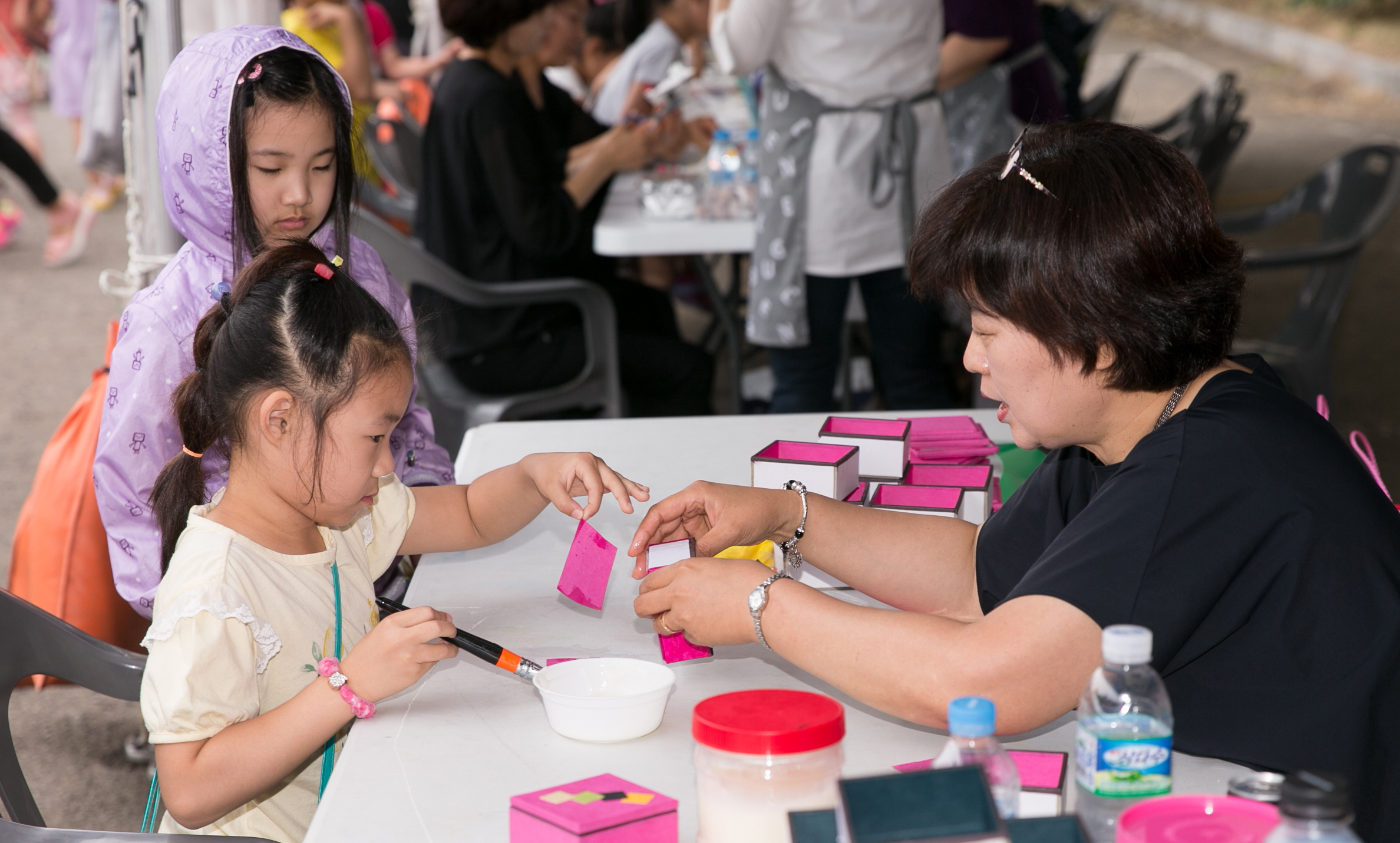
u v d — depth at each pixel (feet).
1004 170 3.65
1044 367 3.68
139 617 7.75
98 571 7.55
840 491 5.13
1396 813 3.65
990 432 6.89
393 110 15.96
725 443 6.97
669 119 12.06
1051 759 3.38
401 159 15.83
